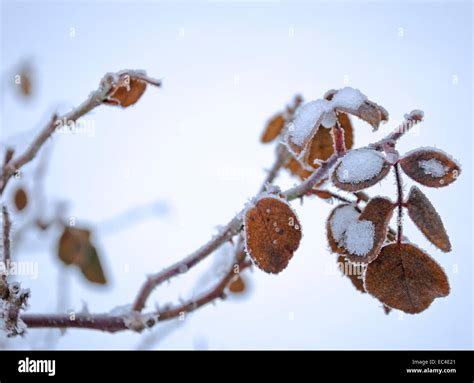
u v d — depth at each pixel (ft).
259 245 1.11
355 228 1.08
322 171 1.16
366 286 1.09
